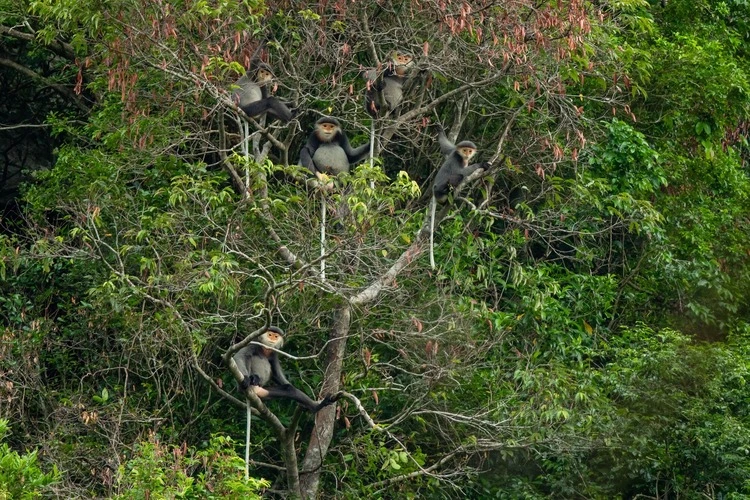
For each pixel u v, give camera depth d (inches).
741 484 1157.7
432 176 1416.1
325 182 1077.1
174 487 862.5
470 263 1263.5
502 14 1178.0
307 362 1299.2
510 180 1455.5
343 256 1092.5
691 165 1489.9
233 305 1155.3
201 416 1231.5
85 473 1079.0
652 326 1413.6
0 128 1477.6
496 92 1396.4
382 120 1235.2
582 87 1376.7
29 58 1679.4
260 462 1183.6
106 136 1237.7
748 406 1201.4
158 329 1092.5
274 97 1165.1
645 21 1359.5
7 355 1163.9
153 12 1066.7
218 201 1016.2
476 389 1195.3
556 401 1115.3
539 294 1234.0
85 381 1243.2
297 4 1253.1
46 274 1301.7
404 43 1305.4
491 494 1246.3
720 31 1614.2
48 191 1304.1
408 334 1110.4
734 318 1444.4
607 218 1437.0
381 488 1170.0
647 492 1232.2
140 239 1059.9
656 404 1182.3
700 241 1433.3
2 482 722.2
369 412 1230.9
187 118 1251.8
